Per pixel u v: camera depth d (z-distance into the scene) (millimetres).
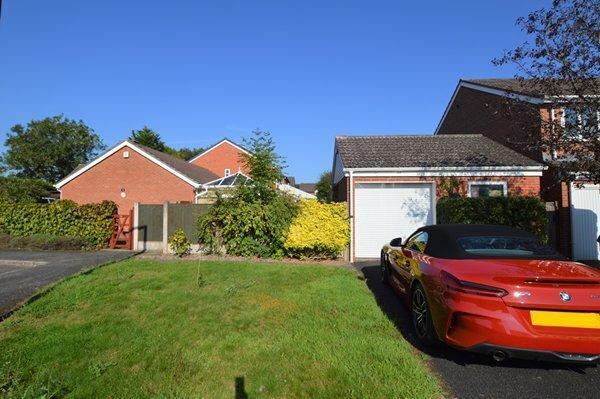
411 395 3385
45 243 13344
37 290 7000
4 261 10547
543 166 12820
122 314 5559
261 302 6250
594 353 3584
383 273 8148
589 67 7988
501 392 3559
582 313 3650
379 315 5691
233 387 3486
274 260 11500
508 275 3838
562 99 8523
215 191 12820
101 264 10031
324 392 3412
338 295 6816
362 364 3982
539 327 3621
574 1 7887
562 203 12453
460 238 5102
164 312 5633
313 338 4668
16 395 3248
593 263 11680
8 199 15562
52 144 45062
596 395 3504
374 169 13234
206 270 9203
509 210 10898
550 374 3945
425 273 4680
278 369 3836
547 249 4855
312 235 11383
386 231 13547
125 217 14727
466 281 3918
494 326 3666
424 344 4707
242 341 4535
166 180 24391
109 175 24891
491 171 13156
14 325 5086
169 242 12445
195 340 4562
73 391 3363
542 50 8398
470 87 18297
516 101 10016
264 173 12055
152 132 53562
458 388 3637
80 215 14539
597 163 8062
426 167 13180
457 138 16203
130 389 3402
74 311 5719
